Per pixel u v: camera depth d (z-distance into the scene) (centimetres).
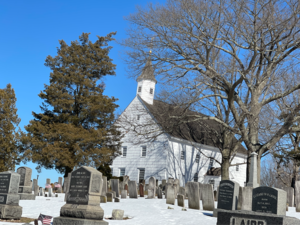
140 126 3328
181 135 4750
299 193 2119
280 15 2608
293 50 2823
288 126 2828
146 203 2072
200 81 2847
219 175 4850
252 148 2948
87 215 1179
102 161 3844
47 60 4131
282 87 3108
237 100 3161
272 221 1170
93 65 4206
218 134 3666
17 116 4450
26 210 1778
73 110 4084
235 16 2709
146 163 4634
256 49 2719
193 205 1927
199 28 2808
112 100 4166
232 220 1282
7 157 4238
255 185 2394
